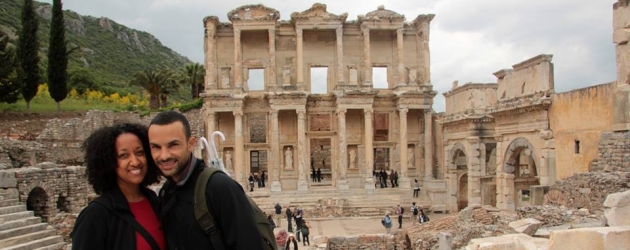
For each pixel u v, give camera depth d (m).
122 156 6.17
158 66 151.38
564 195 24.52
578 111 26.70
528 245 12.29
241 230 5.26
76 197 32.56
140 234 5.91
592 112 25.62
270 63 55.12
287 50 57.75
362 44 58.25
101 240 5.76
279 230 14.08
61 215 29.94
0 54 52.97
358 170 57.94
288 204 48.97
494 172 42.19
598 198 22.08
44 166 31.94
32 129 54.66
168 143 5.66
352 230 39.62
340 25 55.31
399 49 56.28
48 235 24.19
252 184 53.31
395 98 56.66
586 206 22.81
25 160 41.38
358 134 58.34
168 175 5.71
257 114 57.12
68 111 63.19
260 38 57.53
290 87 55.12
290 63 57.72
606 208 15.40
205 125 59.50
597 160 24.95
